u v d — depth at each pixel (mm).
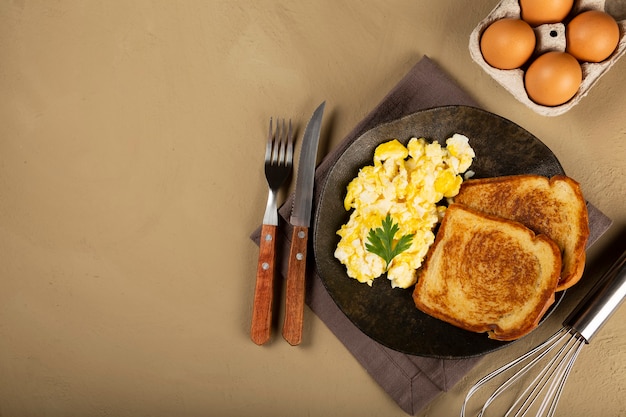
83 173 794
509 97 769
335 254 723
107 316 786
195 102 790
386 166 720
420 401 751
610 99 761
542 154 722
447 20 777
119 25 794
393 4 782
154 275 786
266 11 787
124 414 784
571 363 712
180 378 782
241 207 785
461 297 720
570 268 696
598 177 761
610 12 745
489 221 716
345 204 727
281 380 777
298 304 742
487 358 764
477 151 738
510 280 710
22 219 790
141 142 791
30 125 793
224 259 784
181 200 787
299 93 786
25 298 786
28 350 785
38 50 794
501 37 682
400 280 716
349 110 781
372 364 759
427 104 755
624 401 756
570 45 693
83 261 787
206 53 791
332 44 786
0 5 793
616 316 758
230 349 781
